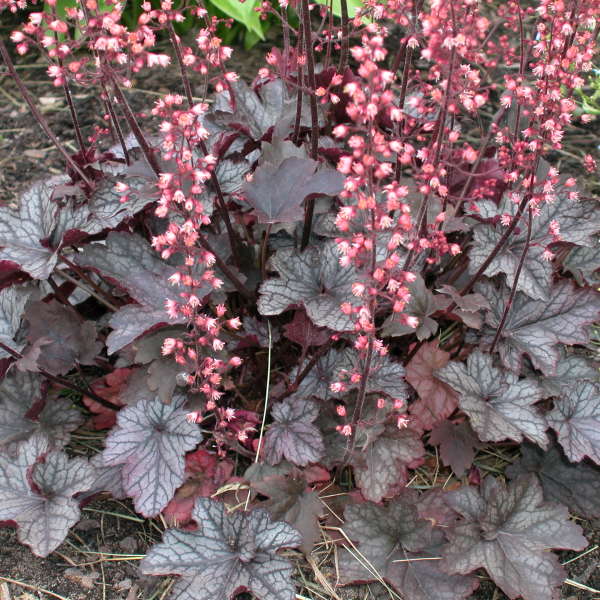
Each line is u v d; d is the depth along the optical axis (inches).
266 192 29.0
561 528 27.2
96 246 29.2
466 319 28.5
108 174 31.7
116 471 28.8
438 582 27.0
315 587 27.6
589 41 27.0
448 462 29.5
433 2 22.6
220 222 33.2
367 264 24.1
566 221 30.9
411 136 26.8
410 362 30.7
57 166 43.1
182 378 27.5
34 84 48.1
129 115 26.2
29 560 28.1
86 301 34.4
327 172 28.6
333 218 31.2
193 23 50.9
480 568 28.5
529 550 26.9
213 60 26.9
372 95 21.4
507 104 26.8
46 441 28.3
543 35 26.7
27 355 27.9
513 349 30.3
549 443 30.7
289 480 28.1
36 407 29.3
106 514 29.4
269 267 32.4
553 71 25.0
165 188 24.2
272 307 28.2
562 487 30.0
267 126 34.8
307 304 28.1
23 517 26.7
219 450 29.1
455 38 22.5
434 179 24.4
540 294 29.7
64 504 26.8
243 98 35.0
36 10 50.7
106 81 25.5
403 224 22.5
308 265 29.3
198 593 25.7
